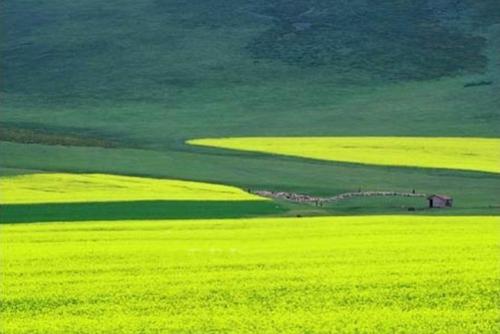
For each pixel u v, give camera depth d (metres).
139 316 39.69
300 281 45.91
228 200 91.62
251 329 37.50
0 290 44.50
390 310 40.53
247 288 44.53
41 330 37.59
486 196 105.62
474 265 49.44
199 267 49.38
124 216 76.88
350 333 36.91
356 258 51.66
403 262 50.41
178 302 42.06
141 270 48.72
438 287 44.56
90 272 48.28
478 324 38.31
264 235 61.53
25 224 68.62
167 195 93.25
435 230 63.00
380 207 97.25
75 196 90.75
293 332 37.06
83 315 39.97
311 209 94.00
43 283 45.84
